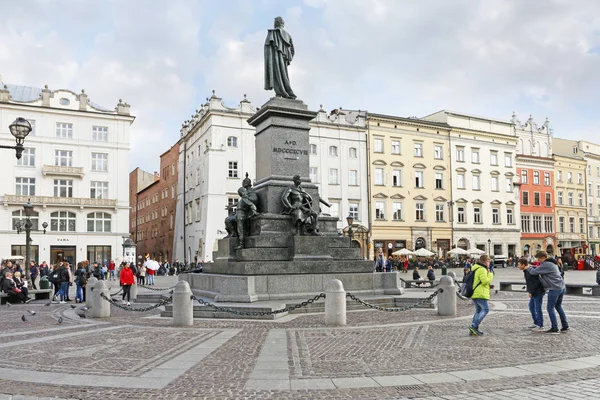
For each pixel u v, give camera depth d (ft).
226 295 50.01
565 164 249.34
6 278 71.56
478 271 36.09
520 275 138.10
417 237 198.90
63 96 179.32
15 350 32.35
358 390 22.57
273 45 63.67
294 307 41.91
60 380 24.48
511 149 225.15
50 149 176.04
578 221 252.83
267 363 27.68
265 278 50.85
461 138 211.61
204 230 170.71
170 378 24.76
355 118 197.26
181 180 207.62
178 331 38.75
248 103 176.86
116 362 28.32
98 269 83.46
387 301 53.57
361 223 188.14
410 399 21.44
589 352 30.25
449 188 207.00
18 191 171.01
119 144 186.19
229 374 25.46
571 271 168.55
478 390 22.49
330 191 185.06
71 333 39.19
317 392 22.33
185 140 205.46
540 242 234.17
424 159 203.10
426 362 27.71
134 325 42.78
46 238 171.32
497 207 219.61
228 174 172.04
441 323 42.06
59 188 176.76
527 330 38.40
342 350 30.91
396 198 196.03
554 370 25.91
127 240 163.12
